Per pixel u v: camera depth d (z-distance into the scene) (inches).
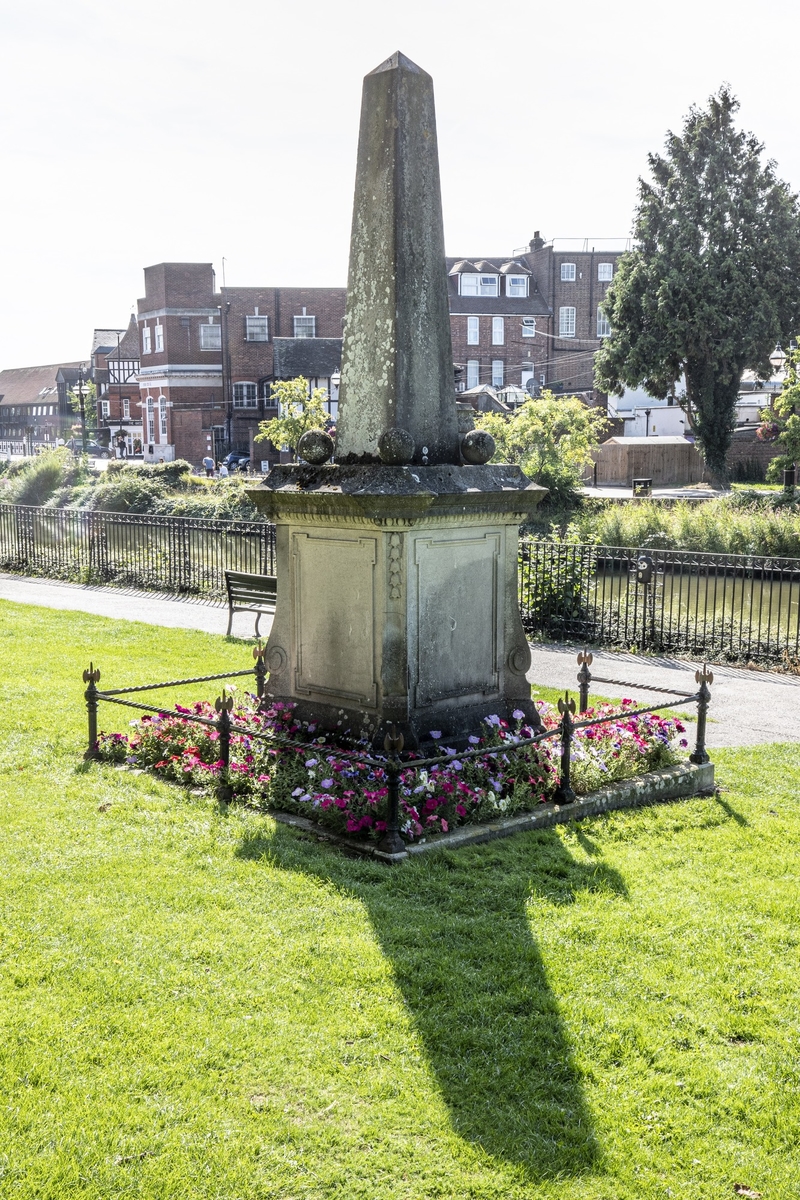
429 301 271.6
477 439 276.1
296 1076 148.3
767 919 203.2
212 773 269.6
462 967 179.5
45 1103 140.9
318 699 284.0
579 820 256.5
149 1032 158.1
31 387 4463.6
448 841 233.0
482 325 2652.6
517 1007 168.4
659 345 1620.3
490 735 277.4
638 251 1680.6
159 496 1323.8
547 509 1193.4
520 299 2694.4
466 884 213.2
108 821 246.1
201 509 1230.3
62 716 345.4
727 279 1595.7
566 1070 151.9
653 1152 135.4
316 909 199.8
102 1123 137.1
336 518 268.4
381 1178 129.2
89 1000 166.7
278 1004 166.7
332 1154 133.1
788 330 1617.9
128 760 293.4
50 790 268.7
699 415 1653.5
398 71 259.0
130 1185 126.4
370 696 268.7
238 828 240.4
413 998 169.5
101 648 488.7
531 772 264.7
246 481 1497.3
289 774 261.0
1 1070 148.0
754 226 1604.3
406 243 263.7
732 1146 136.7
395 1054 154.3
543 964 181.8
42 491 1378.0
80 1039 156.1
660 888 217.0
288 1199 125.5
